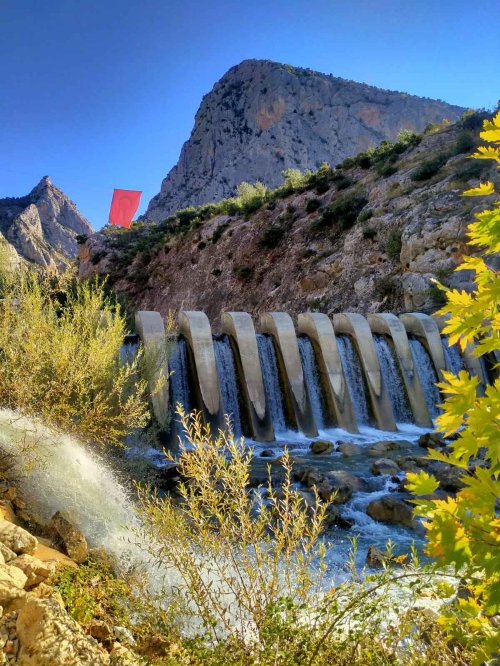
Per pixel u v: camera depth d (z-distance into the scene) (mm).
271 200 57562
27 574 4590
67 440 7977
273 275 47469
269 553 4871
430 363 23047
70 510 6875
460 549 2092
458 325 2455
